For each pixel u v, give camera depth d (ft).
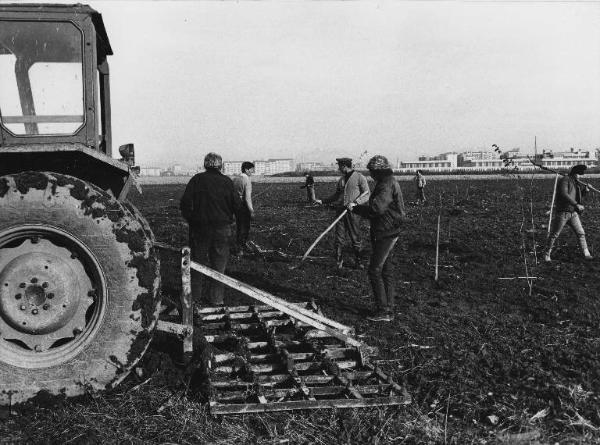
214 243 21.68
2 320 12.87
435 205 73.31
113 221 13.14
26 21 13.64
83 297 13.38
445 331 19.72
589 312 21.70
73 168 15.62
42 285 12.91
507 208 66.28
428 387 14.94
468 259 32.89
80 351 13.14
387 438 12.16
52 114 13.91
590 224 47.91
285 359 15.52
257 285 26.30
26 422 12.37
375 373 15.24
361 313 22.11
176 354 15.58
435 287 26.18
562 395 14.20
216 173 21.81
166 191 129.59
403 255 34.24
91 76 13.99
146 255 13.42
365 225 48.91
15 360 12.84
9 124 13.70
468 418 13.21
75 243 13.03
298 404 12.91
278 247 38.04
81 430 11.99
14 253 13.03
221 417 12.66
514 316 21.47
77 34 13.94
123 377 13.34
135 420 12.41
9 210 12.57
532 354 17.29
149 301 13.42
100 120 18.93
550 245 31.99
